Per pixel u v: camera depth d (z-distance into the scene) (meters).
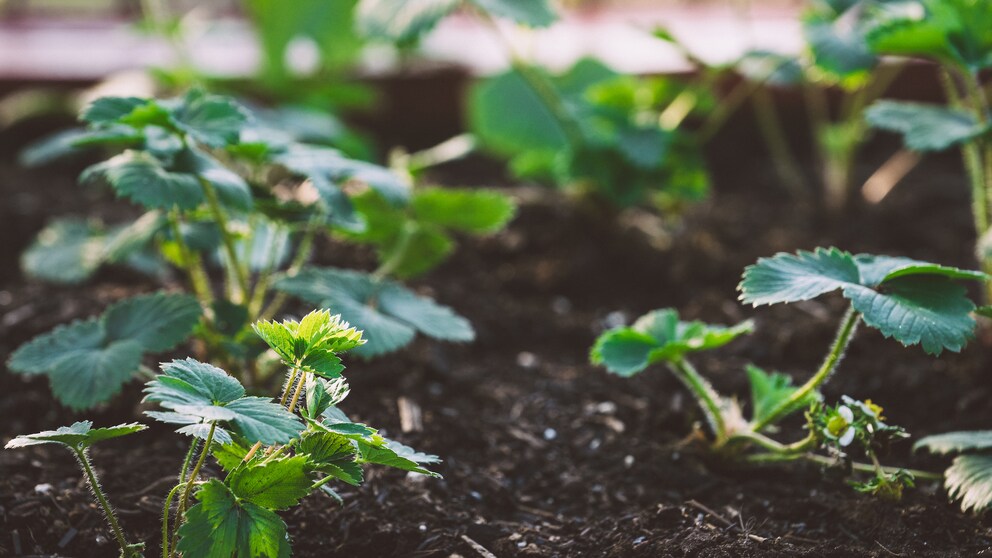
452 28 1.84
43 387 1.13
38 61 1.65
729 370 1.18
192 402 0.92
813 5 1.29
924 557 1.00
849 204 1.39
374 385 1.15
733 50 1.62
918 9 1.15
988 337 1.16
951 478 1.04
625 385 1.17
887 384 1.16
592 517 1.05
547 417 1.13
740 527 1.03
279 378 1.10
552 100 1.31
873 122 1.15
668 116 1.35
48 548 1.00
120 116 1.03
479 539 1.02
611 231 1.34
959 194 1.42
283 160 1.07
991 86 1.35
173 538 0.97
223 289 1.26
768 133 1.58
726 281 1.30
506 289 1.30
